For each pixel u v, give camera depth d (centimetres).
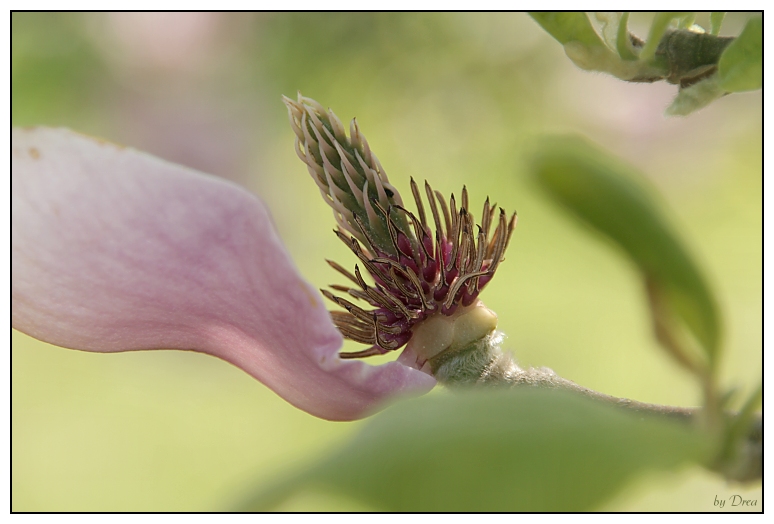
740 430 23
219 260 24
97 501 49
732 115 54
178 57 51
